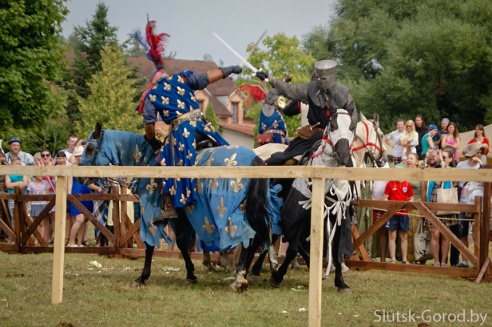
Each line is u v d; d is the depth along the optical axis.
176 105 8.48
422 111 37.06
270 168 6.57
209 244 8.33
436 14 40.19
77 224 12.66
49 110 23.25
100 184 9.28
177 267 10.78
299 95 8.92
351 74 43.53
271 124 10.84
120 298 7.95
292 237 8.45
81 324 6.70
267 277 9.87
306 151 8.62
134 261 11.55
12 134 29.80
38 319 6.85
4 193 12.45
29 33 22.41
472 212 9.75
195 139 8.52
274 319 7.01
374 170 6.12
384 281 9.60
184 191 8.17
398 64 37.12
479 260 9.70
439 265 10.69
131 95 36.34
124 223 11.92
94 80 36.22
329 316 7.20
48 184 13.66
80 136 34.47
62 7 23.23
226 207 7.94
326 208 8.00
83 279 9.28
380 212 10.94
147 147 8.94
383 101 37.88
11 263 10.82
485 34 36.34
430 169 5.93
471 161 11.87
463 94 37.03
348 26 44.22
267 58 29.91
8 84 21.62
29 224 12.48
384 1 45.00
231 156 8.11
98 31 40.44
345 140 7.81
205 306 7.58
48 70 22.95
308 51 45.50
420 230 10.94
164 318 7.00
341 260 8.39
